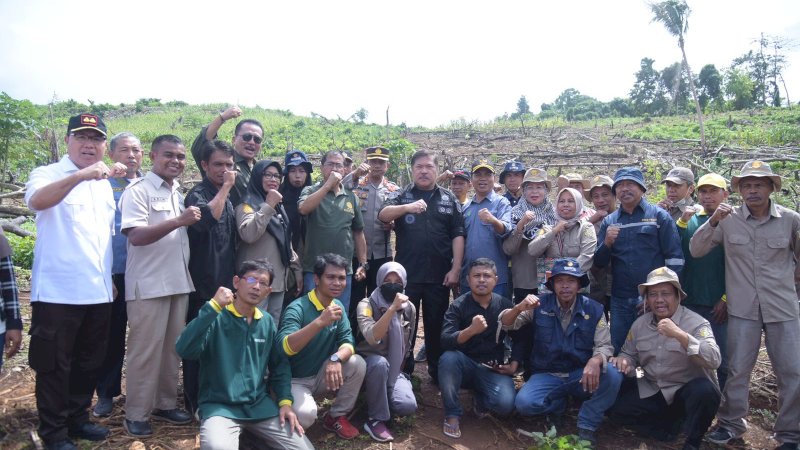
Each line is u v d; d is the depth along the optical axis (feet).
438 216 15.93
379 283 13.99
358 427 13.53
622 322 14.88
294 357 12.85
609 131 93.76
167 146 12.51
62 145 61.36
